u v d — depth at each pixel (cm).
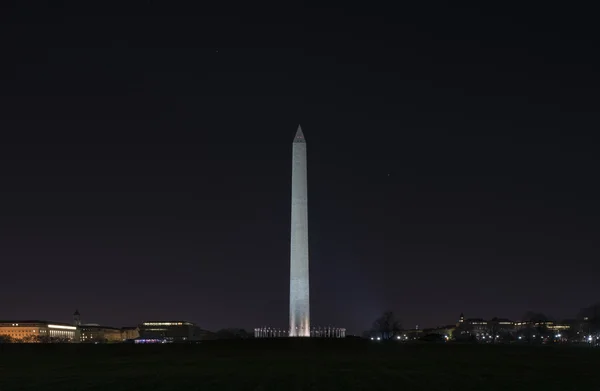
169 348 9094
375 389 4725
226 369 6319
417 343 9594
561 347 9450
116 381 5197
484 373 5922
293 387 4794
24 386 4897
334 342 9344
